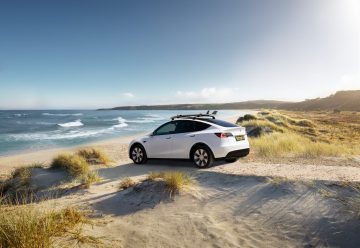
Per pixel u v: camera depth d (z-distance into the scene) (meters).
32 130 43.94
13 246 3.66
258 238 4.51
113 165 11.87
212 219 5.17
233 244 4.36
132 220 5.36
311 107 182.38
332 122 49.47
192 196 6.20
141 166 11.09
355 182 5.89
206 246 4.33
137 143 11.48
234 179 7.05
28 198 7.92
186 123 10.45
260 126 22.28
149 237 4.63
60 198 7.30
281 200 5.59
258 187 6.32
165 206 5.88
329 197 5.39
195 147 9.94
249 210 5.43
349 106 147.62
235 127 9.91
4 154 21.05
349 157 11.51
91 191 7.62
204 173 7.88
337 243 4.22
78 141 28.73
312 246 4.22
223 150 9.39
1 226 3.90
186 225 4.99
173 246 4.36
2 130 43.94
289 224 4.80
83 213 5.63
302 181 6.17
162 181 6.78
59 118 93.38
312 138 22.77
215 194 6.33
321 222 4.72
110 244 4.34
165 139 10.66
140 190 6.63
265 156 12.16
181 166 10.46
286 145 14.04
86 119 85.50
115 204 6.23
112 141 27.41
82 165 9.98
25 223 3.97
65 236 4.37
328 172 7.42
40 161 16.89
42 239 3.84
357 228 4.42
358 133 28.84
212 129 9.77
